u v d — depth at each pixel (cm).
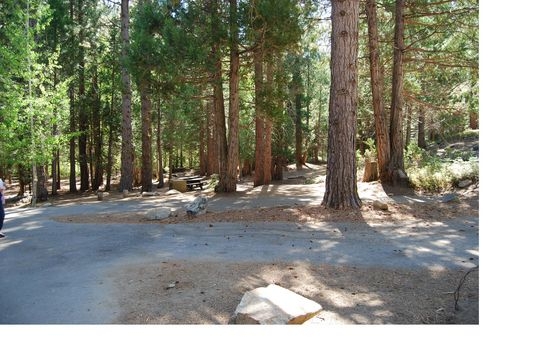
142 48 1191
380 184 1248
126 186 1906
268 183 1886
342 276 461
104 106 2514
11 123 1396
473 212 817
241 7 1188
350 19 852
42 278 480
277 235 675
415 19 1397
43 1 1500
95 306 388
